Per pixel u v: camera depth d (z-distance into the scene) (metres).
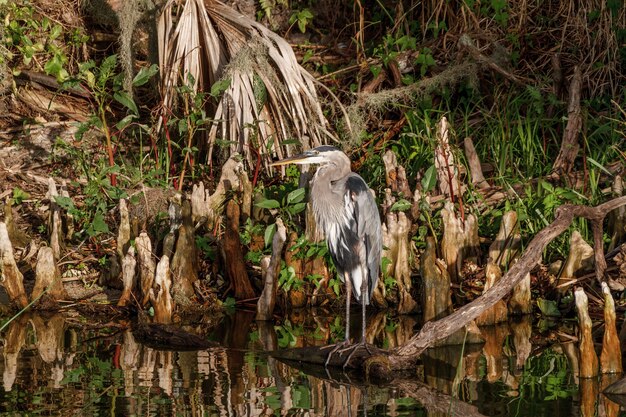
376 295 11.53
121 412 7.41
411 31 16.50
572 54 15.28
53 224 12.21
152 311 10.88
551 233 9.57
